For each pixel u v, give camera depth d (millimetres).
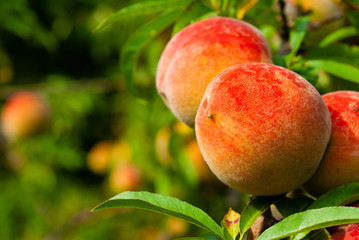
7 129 1391
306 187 526
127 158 1183
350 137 508
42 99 1414
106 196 1368
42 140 1446
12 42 1559
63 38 1545
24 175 1431
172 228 944
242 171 493
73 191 1484
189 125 557
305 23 615
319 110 495
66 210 1433
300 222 462
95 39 1453
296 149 486
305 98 492
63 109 1445
